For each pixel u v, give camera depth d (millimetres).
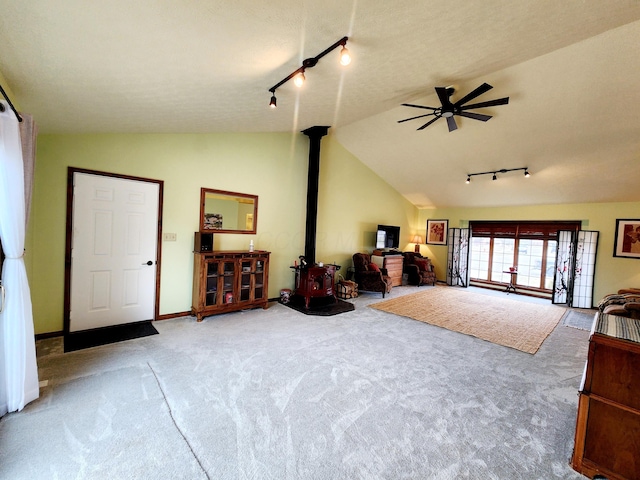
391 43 2158
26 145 2113
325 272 5098
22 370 1968
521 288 7305
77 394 2166
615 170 4816
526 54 2916
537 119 4168
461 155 5656
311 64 2271
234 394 2264
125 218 3578
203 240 3959
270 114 3781
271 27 1694
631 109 3549
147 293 3803
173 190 3957
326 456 1689
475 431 1971
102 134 3367
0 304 1891
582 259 5973
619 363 1601
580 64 3178
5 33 1399
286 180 5332
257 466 1596
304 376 2592
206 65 2068
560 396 2453
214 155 4352
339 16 1687
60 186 3131
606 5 2100
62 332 3229
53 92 2127
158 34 1574
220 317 4145
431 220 8727
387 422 2021
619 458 1584
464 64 2893
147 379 2414
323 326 3965
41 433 1763
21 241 1976
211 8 1417
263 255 4520
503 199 6965
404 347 3365
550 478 1613
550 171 5336
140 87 2238
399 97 3777
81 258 3297
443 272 8422
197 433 1822
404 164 6637
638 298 3418
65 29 1418
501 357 3217
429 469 1629
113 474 1501
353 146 6438
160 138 3816
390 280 6586
